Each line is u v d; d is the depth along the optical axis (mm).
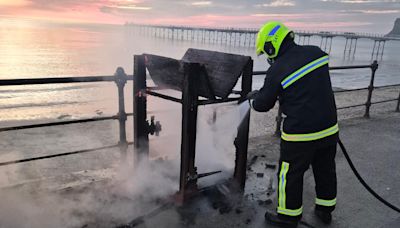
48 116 13992
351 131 5992
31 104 16750
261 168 4148
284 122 2736
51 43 97812
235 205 3203
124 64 49188
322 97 2562
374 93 15133
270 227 2875
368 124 6547
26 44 88875
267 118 10617
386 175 4152
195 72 2805
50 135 8680
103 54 67688
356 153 4871
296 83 2529
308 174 4035
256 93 2932
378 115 7547
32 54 59438
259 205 3229
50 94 20422
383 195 3627
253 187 3619
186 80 2781
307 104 2547
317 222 3047
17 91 21672
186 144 2939
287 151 2721
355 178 4020
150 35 187000
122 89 3709
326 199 2986
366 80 42094
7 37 122188
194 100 2877
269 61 2779
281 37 2564
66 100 17859
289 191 2764
